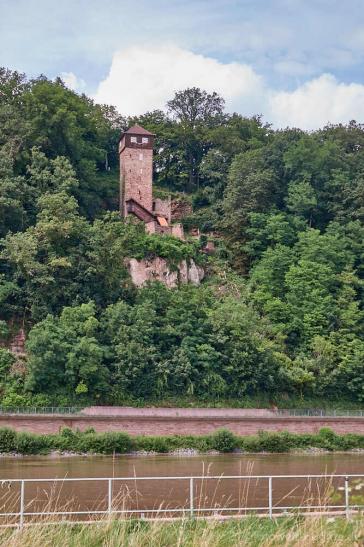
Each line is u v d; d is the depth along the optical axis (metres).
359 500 36.03
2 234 110.00
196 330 102.38
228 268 125.12
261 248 127.81
